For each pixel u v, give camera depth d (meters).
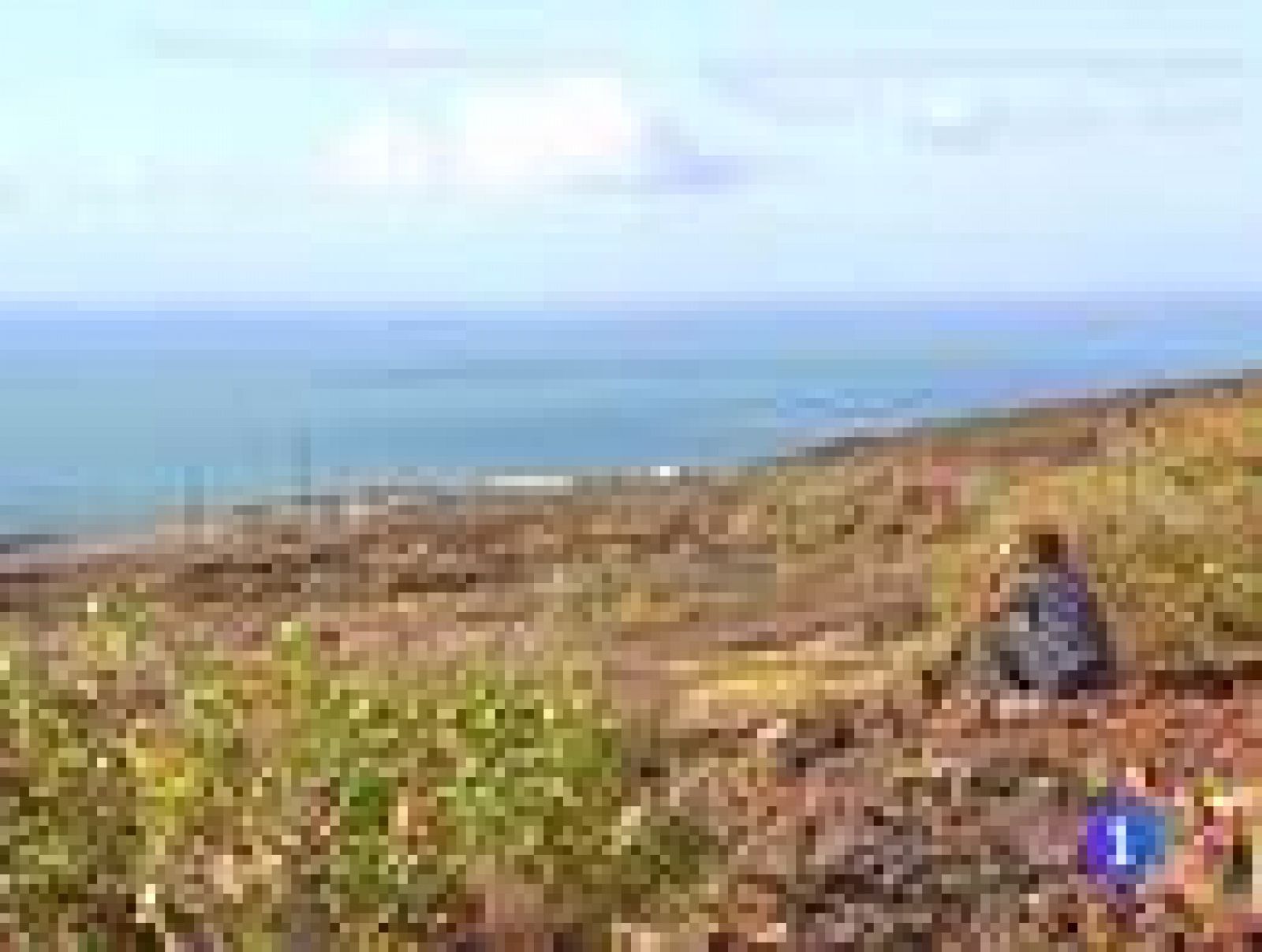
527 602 23.55
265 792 9.23
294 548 27.73
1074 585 13.70
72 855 8.85
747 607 21.53
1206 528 15.84
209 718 9.62
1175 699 12.64
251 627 20.98
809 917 9.95
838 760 12.08
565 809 9.70
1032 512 20.62
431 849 9.29
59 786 9.04
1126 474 20.72
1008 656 13.57
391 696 9.89
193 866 8.99
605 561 25.81
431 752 9.55
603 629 21.25
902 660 15.26
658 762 11.79
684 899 9.92
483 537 27.86
